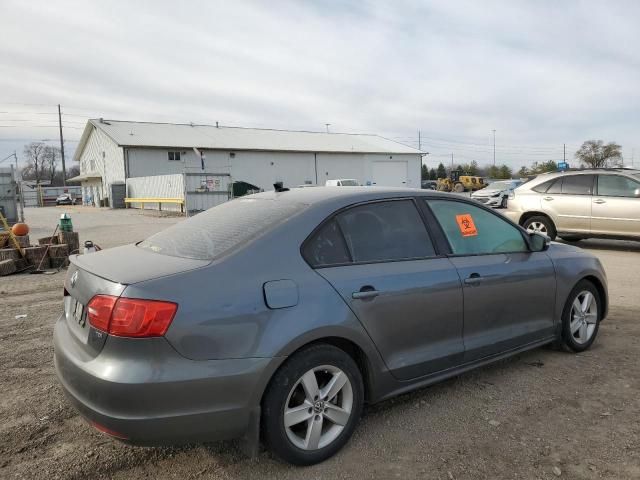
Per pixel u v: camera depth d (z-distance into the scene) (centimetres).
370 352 320
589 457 304
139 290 259
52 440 328
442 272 362
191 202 2867
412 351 346
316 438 297
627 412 359
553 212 1148
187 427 259
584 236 1138
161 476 289
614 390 394
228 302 271
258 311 277
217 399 264
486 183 5988
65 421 353
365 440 326
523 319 423
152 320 254
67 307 328
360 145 5112
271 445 284
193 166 4109
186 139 4269
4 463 301
